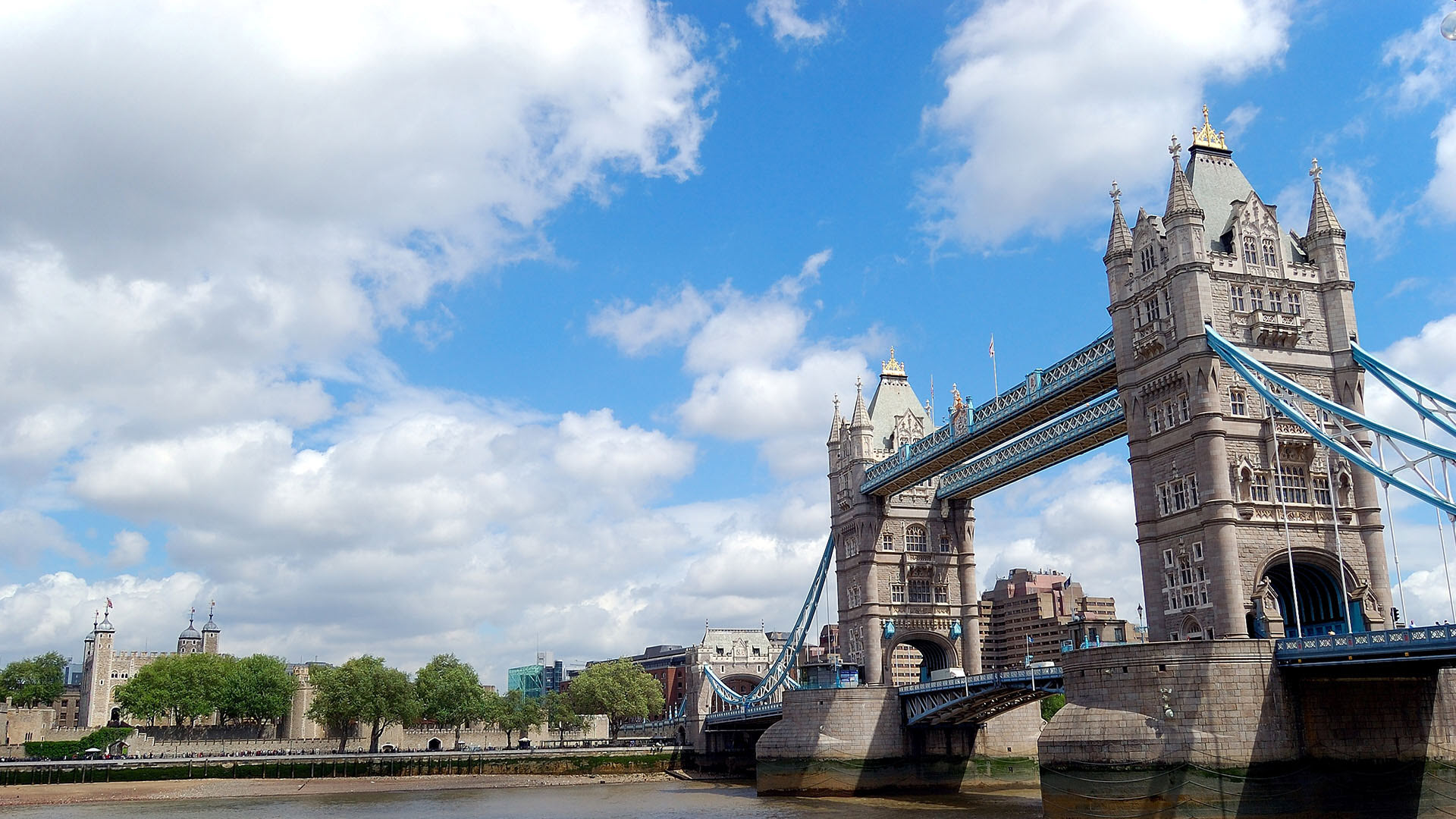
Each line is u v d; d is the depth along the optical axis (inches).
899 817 3454.7
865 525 5123.0
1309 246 3371.1
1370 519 3134.8
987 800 4042.8
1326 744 2694.4
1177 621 3152.1
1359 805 2679.6
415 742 7253.9
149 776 5393.7
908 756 4421.8
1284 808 2615.7
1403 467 2667.3
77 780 5290.4
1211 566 3019.2
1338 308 3265.3
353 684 6515.8
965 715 4259.4
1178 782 2623.0
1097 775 2760.8
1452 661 2422.5
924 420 5403.5
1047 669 3516.2
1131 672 2768.2
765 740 4530.0
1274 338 3191.4
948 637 5113.2
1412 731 2765.7
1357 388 3206.2
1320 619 3174.2
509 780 5654.5
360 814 4018.2
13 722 6584.6
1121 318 3442.4
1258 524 3051.2
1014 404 4023.1
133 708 6988.2
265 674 7052.2
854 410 5290.4
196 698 7017.7
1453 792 2751.0
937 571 5172.2
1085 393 3777.1
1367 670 2714.1
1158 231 3376.0
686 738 6461.6
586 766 6043.3
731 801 4313.5
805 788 4365.2
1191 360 3129.9
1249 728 2640.3
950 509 5285.4
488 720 7391.7
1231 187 3467.0
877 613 5029.5
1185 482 3161.9
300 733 7490.2
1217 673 2659.9
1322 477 3159.5
